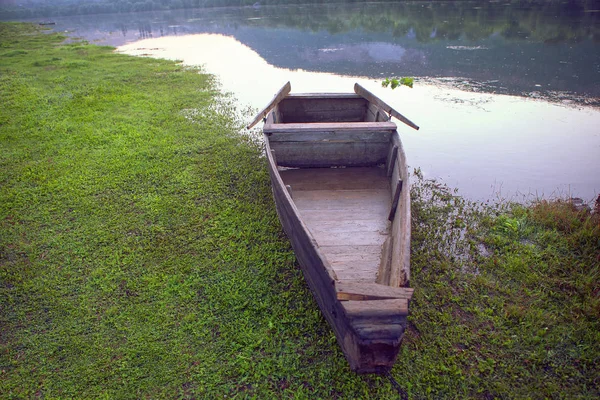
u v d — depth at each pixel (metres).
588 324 4.30
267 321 4.45
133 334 4.34
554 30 19.53
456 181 7.31
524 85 12.41
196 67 16.70
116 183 7.29
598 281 4.81
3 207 6.67
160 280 5.07
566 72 13.34
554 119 9.87
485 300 4.65
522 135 9.09
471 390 3.73
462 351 4.05
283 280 5.02
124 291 4.92
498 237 5.59
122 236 5.90
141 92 12.85
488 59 15.65
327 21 28.69
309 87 13.33
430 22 24.27
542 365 3.94
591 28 19.34
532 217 5.98
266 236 5.78
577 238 5.42
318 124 6.41
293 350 4.12
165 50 21.67
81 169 7.82
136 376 3.90
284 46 21.28
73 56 19.45
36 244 5.79
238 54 19.81
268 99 12.16
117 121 10.27
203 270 5.21
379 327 3.21
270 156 5.65
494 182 7.23
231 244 5.64
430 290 4.80
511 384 3.77
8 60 18.42
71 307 4.70
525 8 25.84
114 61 18.11
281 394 3.72
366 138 6.64
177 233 5.93
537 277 4.91
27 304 4.77
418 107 11.00
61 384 3.85
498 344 4.12
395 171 6.09
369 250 5.02
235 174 7.52
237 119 10.46
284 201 4.81
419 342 4.16
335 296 3.48
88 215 6.42
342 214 5.74
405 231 4.02
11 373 3.98
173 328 4.41
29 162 8.20
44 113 10.97
